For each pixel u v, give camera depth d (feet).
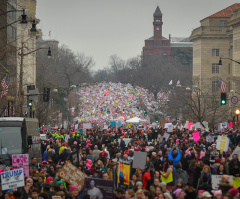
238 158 186.39
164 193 120.88
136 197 123.24
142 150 206.49
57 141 241.55
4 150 201.98
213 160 200.44
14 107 338.34
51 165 164.86
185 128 418.51
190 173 163.43
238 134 332.39
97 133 364.38
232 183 141.79
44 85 534.78
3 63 322.14
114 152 217.36
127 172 145.07
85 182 116.78
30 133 218.38
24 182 139.74
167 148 213.66
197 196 129.59
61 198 123.75
